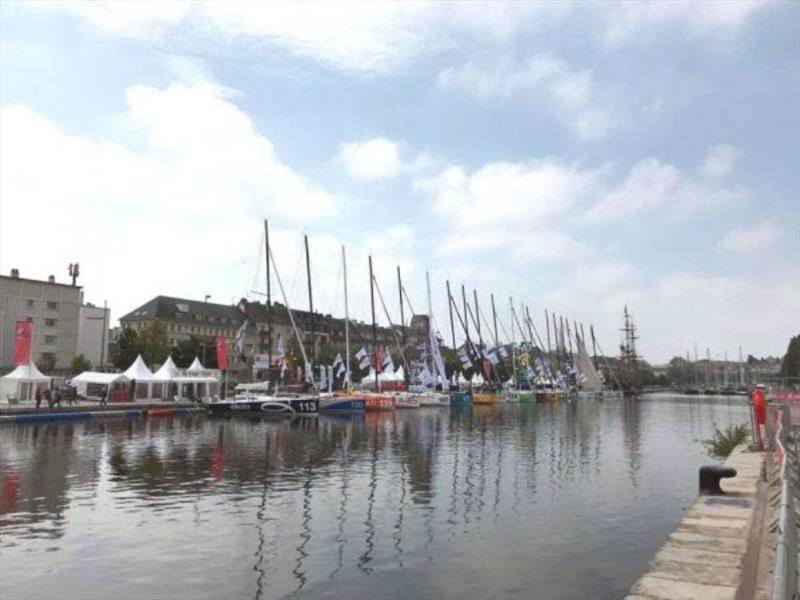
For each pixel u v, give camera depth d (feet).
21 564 46.11
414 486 78.69
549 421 212.64
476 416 236.22
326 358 416.67
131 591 40.88
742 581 28.76
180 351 378.94
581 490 76.18
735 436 107.86
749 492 49.60
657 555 33.83
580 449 122.93
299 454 111.04
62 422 180.45
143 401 239.71
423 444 130.21
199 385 268.62
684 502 68.80
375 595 40.37
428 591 40.96
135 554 48.78
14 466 93.97
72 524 57.93
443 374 308.40
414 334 309.42
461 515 62.34
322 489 76.28
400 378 305.73
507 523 58.95
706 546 35.29
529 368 395.55
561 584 42.16
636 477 86.58
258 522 59.06
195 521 59.31
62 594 40.24
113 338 544.21
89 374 231.09
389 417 221.05
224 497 71.00
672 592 28.40
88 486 77.51
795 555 19.43
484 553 49.24
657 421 219.82
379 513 63.10
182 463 98.07
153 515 61.72
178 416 213.66
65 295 388.78
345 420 204.23
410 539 53.31
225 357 254.88
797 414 105.60
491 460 104.68
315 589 41.45
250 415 211.00
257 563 46.75
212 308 594.65
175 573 44.47
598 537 53.83
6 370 356.18
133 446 121.49
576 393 444.14
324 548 50.72
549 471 92.02
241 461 101.04
